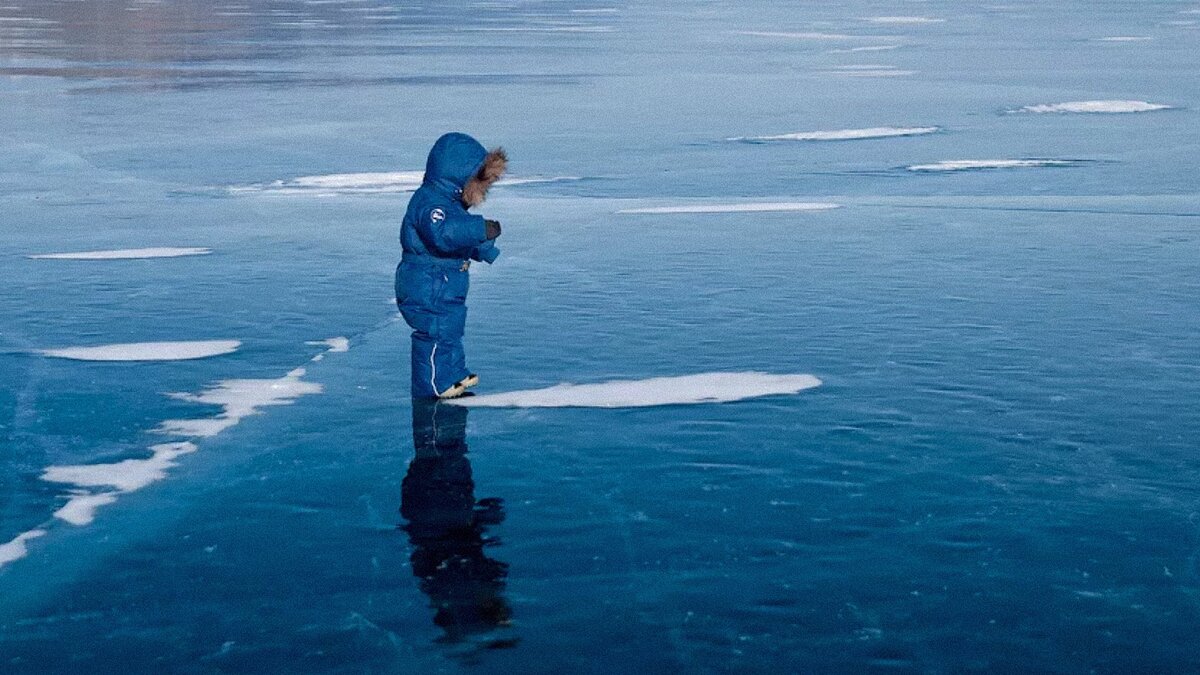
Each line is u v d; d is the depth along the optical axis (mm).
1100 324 7672
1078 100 22406
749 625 3922
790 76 27781
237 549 4555
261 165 15891
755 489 5047
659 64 31109
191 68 29953
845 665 3678
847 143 17516
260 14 57250
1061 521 4703
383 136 18375
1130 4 67812
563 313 8125
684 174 14969
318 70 29297
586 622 3953
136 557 4496
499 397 6348
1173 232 10883
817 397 6250
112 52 35000
